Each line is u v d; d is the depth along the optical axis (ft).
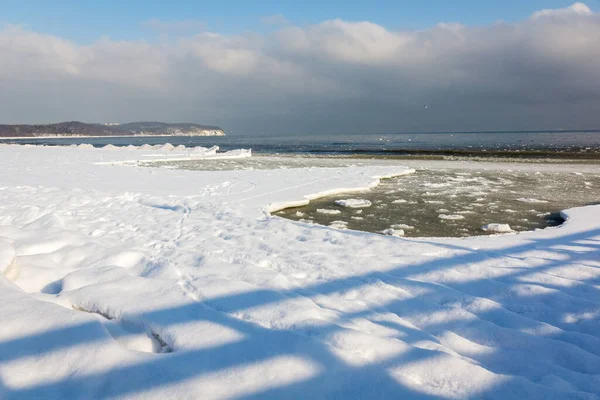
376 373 6.53
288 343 7.09
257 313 8.44
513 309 10.18
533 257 13.73
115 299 8.72
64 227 16.47
